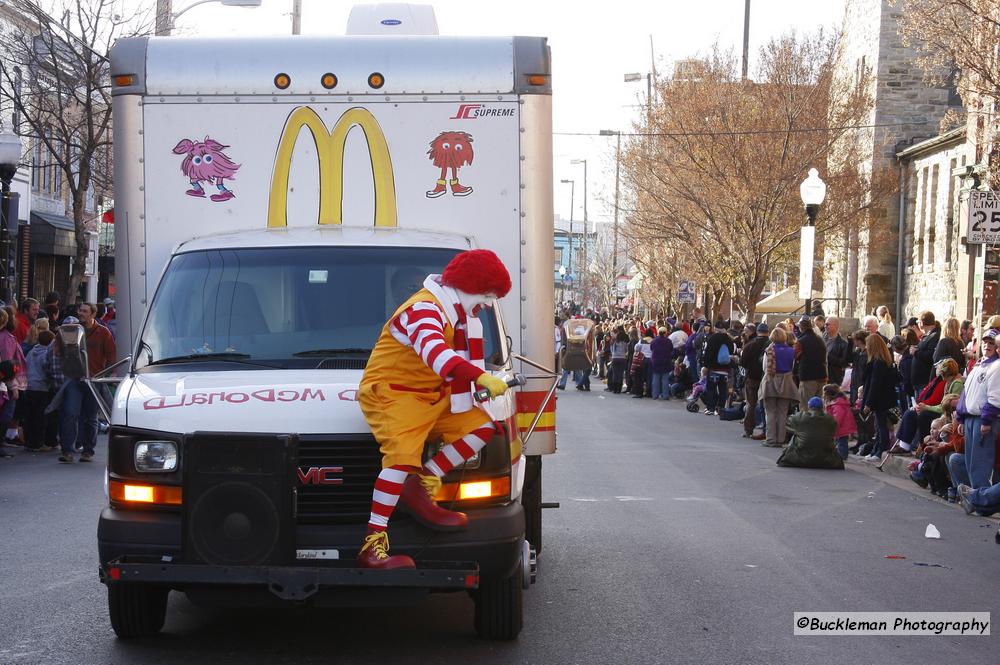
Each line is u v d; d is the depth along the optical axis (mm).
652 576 8414
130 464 5715
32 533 9680
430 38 7727
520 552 5945
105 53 25562
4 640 6453
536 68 7668
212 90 7621
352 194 7645
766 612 7398
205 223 7625
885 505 12328
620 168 37594
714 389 25094
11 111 29219
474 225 7668
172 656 6199
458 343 5672
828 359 19203
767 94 32344
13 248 19125
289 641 6562
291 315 6766
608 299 63875
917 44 35500
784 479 14328
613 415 24422
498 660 6207
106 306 21484
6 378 14195
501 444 5898
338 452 5672
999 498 11406
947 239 31953
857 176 34312
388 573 5383
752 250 32188
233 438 5418
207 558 5426
